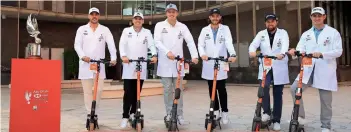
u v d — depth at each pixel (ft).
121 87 27.32
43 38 54.90
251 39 46.75
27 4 50.03
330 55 11.48
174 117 12.25
